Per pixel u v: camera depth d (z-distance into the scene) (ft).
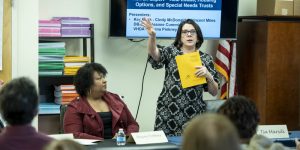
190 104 15.28
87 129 13.83
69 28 17.81
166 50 15.38
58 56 17.61
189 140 4.74
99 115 13.98
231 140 4.66
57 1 18.84
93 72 13.93
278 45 19.92
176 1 19.29
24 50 16.87
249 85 20.62
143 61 20.15
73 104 14.02
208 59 15.49
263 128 13.43
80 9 19.16
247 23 20.66
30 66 16.94
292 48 20.07
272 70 19.92
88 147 11.75
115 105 14.33
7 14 16.61
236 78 21.01
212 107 15.33
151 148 11.85
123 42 19.83
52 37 17.76
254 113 8.74
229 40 20.22
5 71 16.70
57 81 18.47
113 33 18.90
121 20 18.94
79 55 19.22
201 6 19.53
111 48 19.70
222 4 19.74
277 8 19.97
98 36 19.45
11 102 8.14
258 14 20.67
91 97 14.12
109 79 19.72
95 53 19.45
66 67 17.75
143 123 20.30
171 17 19.29
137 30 19.10
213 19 19.70
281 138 13.32
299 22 20.12
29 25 16.87
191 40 15.08
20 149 8.09
